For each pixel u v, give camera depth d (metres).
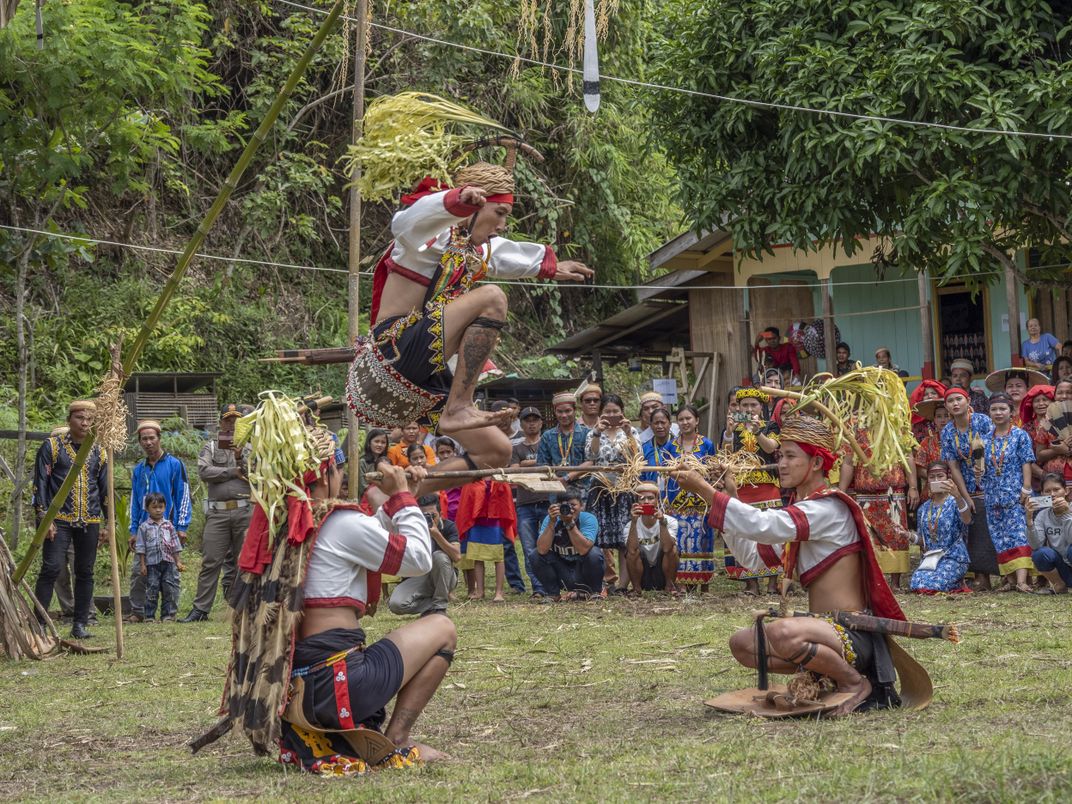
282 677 4.47
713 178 13.17
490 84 20.91
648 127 13.70
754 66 12.76
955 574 10.47
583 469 5.17
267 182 21.95
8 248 12.22
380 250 23.61
